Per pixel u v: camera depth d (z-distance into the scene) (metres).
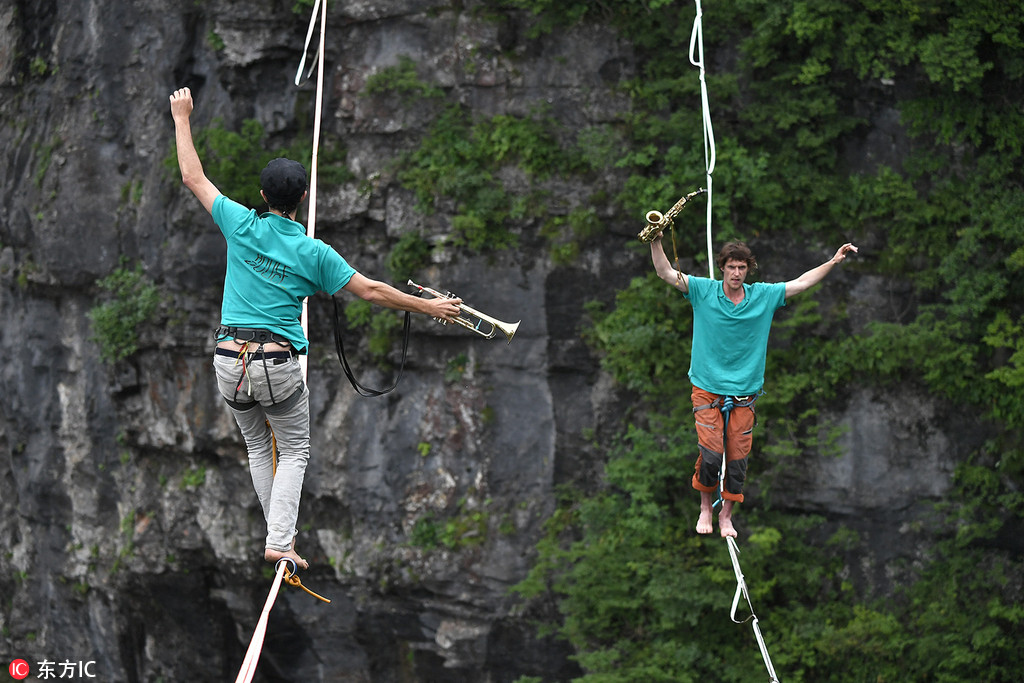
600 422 30.75
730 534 15.88
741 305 14.80
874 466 29.09
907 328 28.33
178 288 32.78
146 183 33.41
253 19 32.19
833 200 28.84
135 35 33.78
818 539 29.59
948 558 28.86
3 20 36.78
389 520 32.16
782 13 28.27
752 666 28.62
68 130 34.66
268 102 32.50
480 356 31.41
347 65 31.70
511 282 30.92
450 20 30.92
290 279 10.25
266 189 10.26
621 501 30.20
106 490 35.72
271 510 10.70
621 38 29.94
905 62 27.86
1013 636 28.48
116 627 36.56
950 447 28.84
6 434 38.88
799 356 29.23
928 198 28.48
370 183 31.52
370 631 32.81
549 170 30.55
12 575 39.69
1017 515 28.41
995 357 28.22
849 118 28.66
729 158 29.00
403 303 10.52
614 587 29.39
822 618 29.16
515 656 31.34
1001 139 27.97
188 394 33.25
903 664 28.77
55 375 36.34
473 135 30.75
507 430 31.34
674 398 29.64
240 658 35.22
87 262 34.12
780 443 29.08
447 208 30.98
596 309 30.45
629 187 29.80
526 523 31.16
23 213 35.44
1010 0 27.44
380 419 32.22
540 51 30.45
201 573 34.31
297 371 10.47
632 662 29.27
